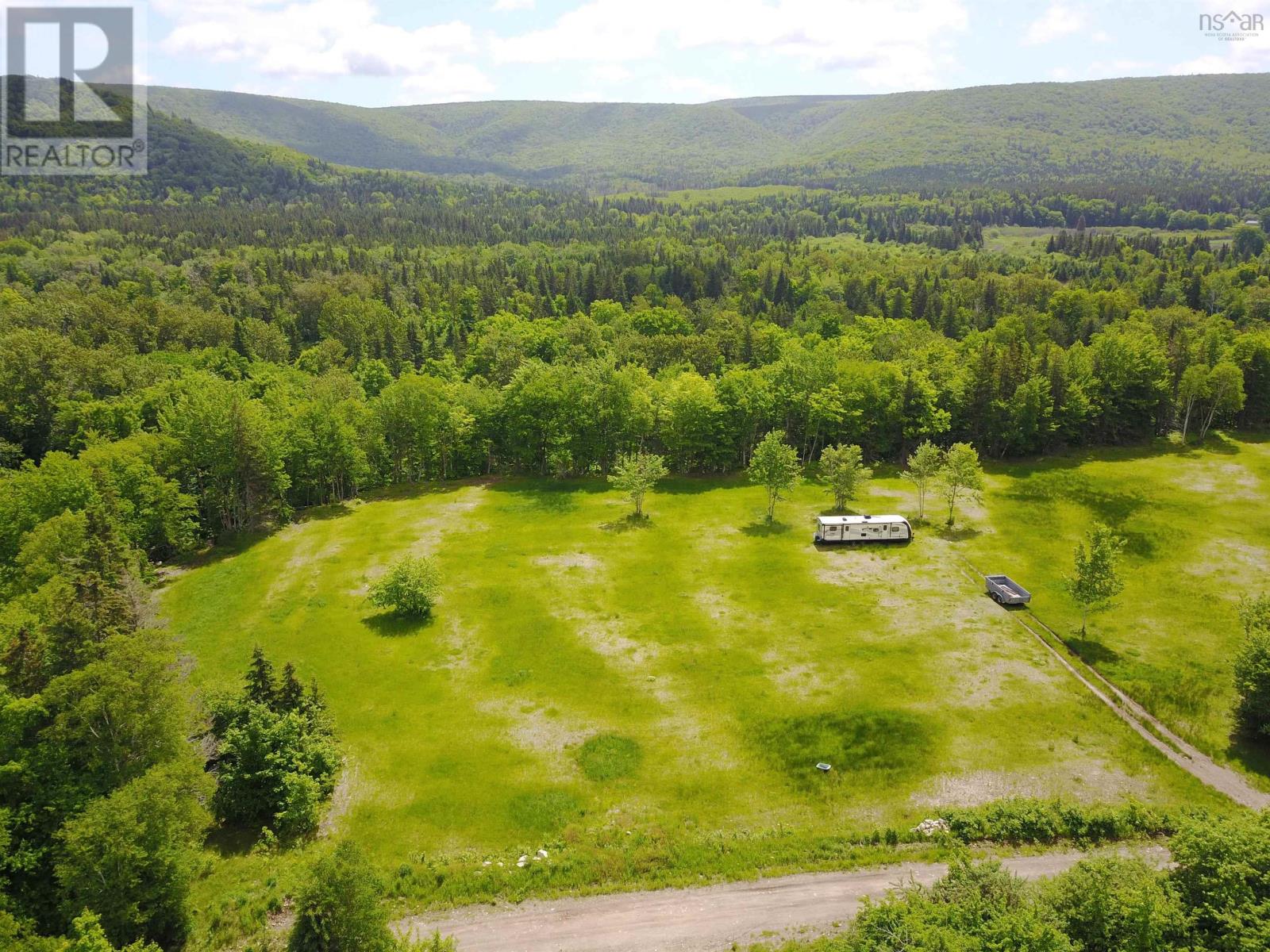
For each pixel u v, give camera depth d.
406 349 163.25
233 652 57.44
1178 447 103.31
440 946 29.17
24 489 66.31
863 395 100.88
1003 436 98.81
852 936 27.64
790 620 60.81
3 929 27.69
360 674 54.38
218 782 40.41
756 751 45.38
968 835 37.38
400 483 100.44
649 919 33.06
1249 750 44.75
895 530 74.88
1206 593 64.06
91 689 35.91
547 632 59.59
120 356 122.06
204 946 31.70
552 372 102.44
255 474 81.38
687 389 97.69
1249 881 27.72
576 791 42.34
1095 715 47.94
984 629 58.75
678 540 77.19
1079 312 164.50
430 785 42.97
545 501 89.81
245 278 197.00
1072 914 27.42
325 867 29.08
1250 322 147.25
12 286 165.00
